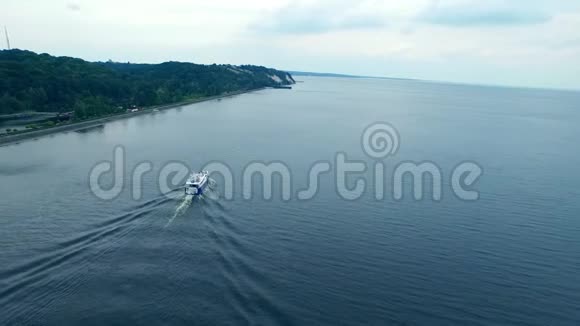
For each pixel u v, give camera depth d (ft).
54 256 181.98
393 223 244.22
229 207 251.39
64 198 259.80
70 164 352.28
